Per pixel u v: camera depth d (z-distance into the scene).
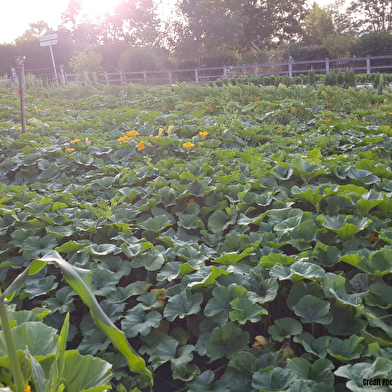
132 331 2.14
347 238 2.70
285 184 4.00
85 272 1.00
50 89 15.81
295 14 44.00
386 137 5.62
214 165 5.14
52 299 2.47
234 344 2.00
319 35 46.56
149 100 10.75
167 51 40.75
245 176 4.29
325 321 1.95
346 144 5.54
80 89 15.01
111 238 3.10
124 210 3.61
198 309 2.18
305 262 2.24
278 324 2.06
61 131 7.71
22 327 1.54
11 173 5.60
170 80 24.45
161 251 2.87
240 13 36.50
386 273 2.12
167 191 3.93
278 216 3.14
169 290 2.45
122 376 2.04
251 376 1.82
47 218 3.33
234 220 3.39
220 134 6.36
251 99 10.09
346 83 13.50
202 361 2.21
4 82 18.89
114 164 5.45
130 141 5.75
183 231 3.39
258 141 6.43
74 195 4.34
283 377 1.66
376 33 25.44
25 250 2.96
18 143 6.14
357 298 2.00
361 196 3.12
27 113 9.92
